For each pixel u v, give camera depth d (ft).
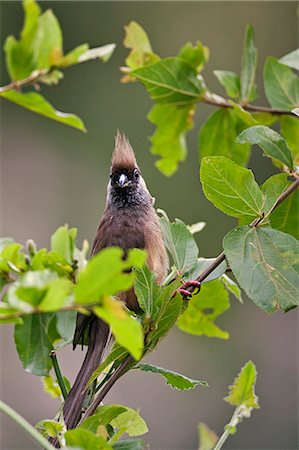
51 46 23.39
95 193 62.80
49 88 62.59
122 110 62.44
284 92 28.71
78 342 25.13
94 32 63.82
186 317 26.45
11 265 23.94
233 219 59.21
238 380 22.95
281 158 22.06
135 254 14.29
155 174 60.18
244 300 58.65
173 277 23.68
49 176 63.62
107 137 62.49
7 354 56.29
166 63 28.68
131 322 14.32
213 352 57.82
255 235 21.01
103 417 19.43
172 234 23.61
